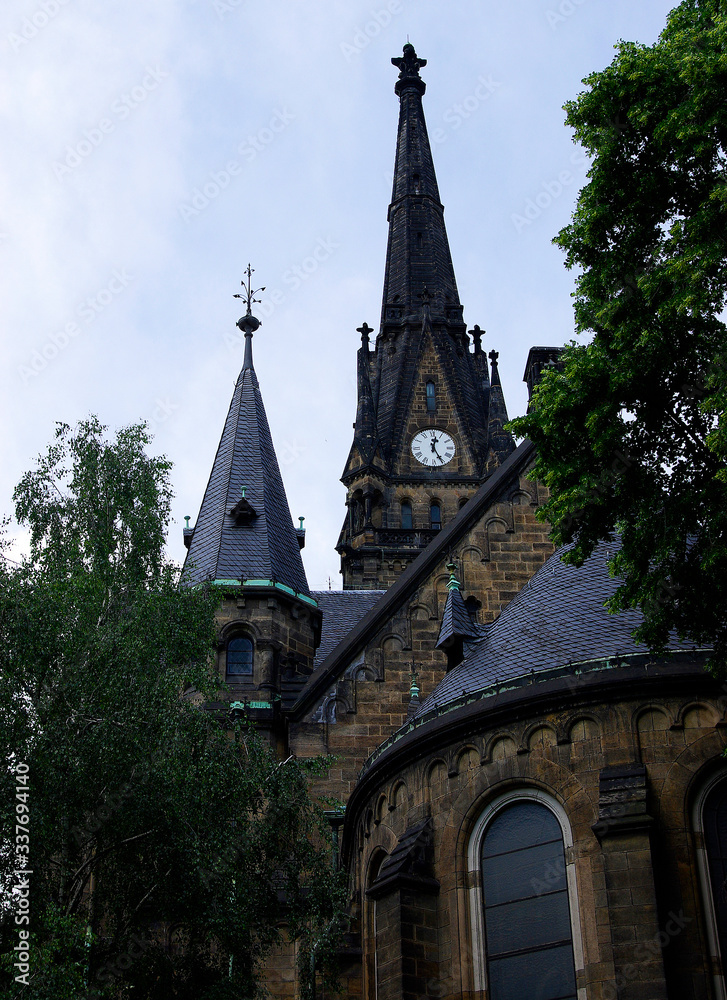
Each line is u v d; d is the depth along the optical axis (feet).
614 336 84.94
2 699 90.33
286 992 112.47
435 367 300.61
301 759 129.90
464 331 308.60
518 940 89.97
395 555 264.52
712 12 87.25
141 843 95.09
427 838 96.17
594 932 86.12
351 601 173.06
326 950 100.01
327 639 160.66
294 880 100.63
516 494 146.20
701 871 86.58
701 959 83.46
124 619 100.42
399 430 291.58
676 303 79.92
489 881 92.89
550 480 86.07
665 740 90.12
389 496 283.59
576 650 96.58
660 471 84.89
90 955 91.35
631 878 84.53
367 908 104.53
